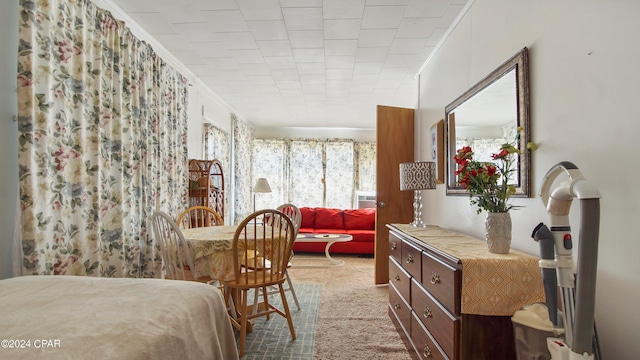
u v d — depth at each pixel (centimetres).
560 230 92
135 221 248
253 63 344
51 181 175
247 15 249
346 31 271
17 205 164
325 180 700
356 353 194
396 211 348
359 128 712
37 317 91
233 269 212
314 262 441
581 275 80
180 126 329
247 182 641
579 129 121
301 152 702
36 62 166
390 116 356
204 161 368
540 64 145
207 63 345
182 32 277
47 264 171
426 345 163
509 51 171
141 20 256
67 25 184
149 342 84
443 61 281
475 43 215
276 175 695
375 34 275
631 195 99
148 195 264
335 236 423
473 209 211
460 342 128
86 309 98
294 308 268
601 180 110
